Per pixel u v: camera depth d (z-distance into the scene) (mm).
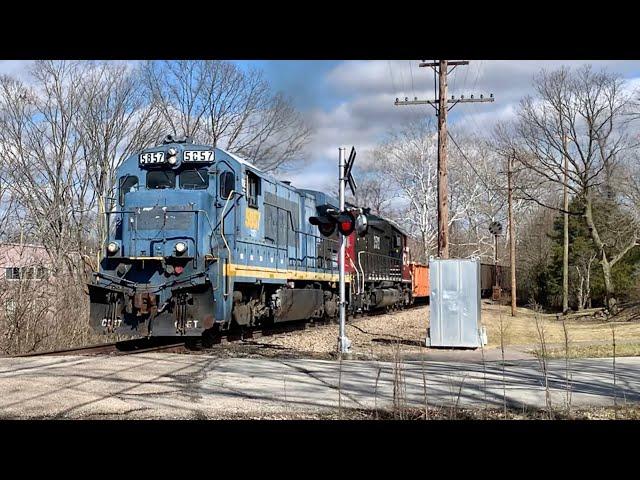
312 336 19797
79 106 36281
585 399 9594
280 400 8961
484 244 70875
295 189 20984
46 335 17688
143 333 14086
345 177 15180
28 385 9391
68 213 34844
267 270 17359
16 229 24578
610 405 9164
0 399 8422
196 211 14352
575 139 39031
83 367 11211
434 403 9047
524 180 59625
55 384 9492
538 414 8500
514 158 43500
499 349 17969
